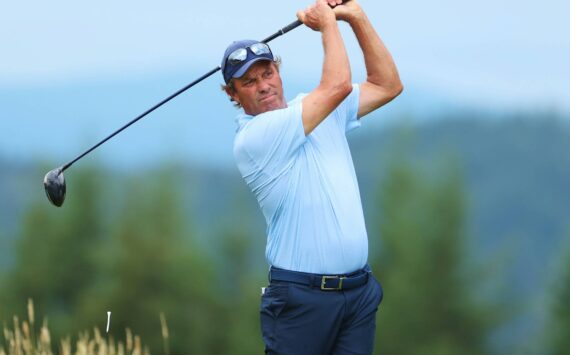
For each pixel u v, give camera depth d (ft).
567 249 274.98
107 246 326.44
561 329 267.80
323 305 45.55
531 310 281.74
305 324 45.70
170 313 311.27
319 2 47.37
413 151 327.06
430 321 278.87
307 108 45.32
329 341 46.06
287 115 45.34
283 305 45.85
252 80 47.21
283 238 46.09
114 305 308.40
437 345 272.31
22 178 359.05
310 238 45.55
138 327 309.22
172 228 333.83
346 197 46.03
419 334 276.82
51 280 325.21
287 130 45.32
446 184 294.87
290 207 45.85
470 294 282.36
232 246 368.07
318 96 45.44
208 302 318.24
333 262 45.47
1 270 325.01
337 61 45.68
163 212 337.31
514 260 289.53
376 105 50.80
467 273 285.23
